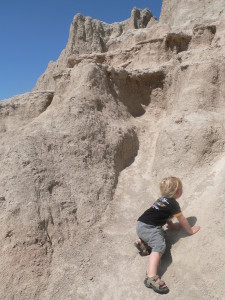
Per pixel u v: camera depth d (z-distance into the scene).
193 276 3.72
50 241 4.53
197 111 5.95
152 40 8.25
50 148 5.54
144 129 6.84
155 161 5.86
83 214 4.91
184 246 4.10
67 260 4.34
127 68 8.46
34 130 5.91
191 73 6.42
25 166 5.19
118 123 6.44
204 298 3.50
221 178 4.74
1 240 4.55
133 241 4.55
